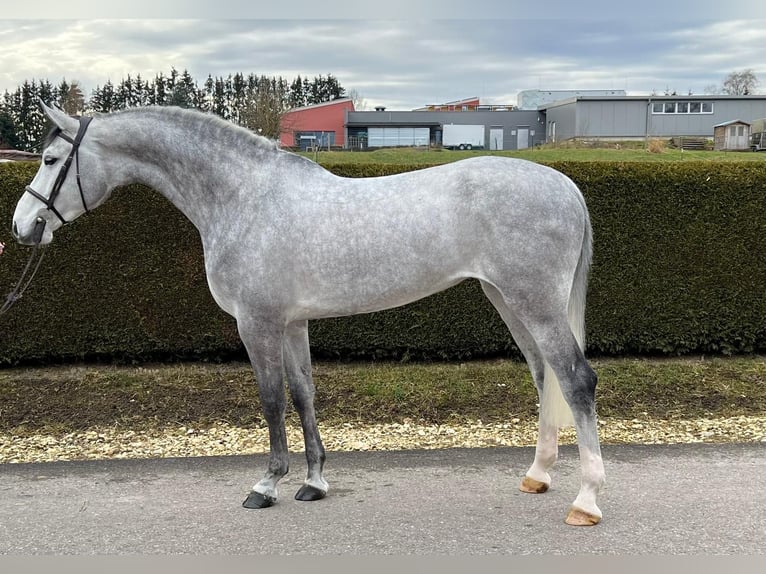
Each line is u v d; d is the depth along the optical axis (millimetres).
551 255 3191
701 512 3422
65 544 3207
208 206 3627
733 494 3652
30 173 6062
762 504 3512
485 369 6055
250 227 3461
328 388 5688
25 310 6145
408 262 3312
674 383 5715
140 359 6375
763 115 27031
